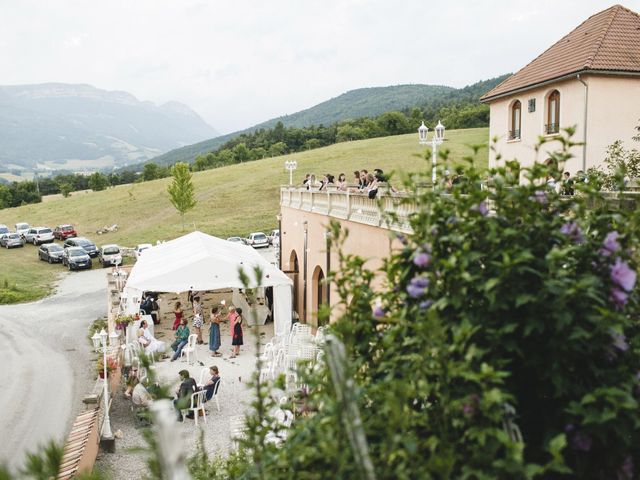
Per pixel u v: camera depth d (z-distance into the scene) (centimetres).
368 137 14200
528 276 338
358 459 254
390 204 1327
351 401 263
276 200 7094
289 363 1620
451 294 346
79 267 4450
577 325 326
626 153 1980
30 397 1752
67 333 2606
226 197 7412
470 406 300
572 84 2234
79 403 1694
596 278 325
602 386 321
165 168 12200
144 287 1923
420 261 351
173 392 1414
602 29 2352
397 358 339
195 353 1855
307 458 302
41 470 223
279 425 357
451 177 402
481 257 349
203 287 1952
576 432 327
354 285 405
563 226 357
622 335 327
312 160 8888
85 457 1048
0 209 9581
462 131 9825
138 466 1142
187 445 1157
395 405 268
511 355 346
